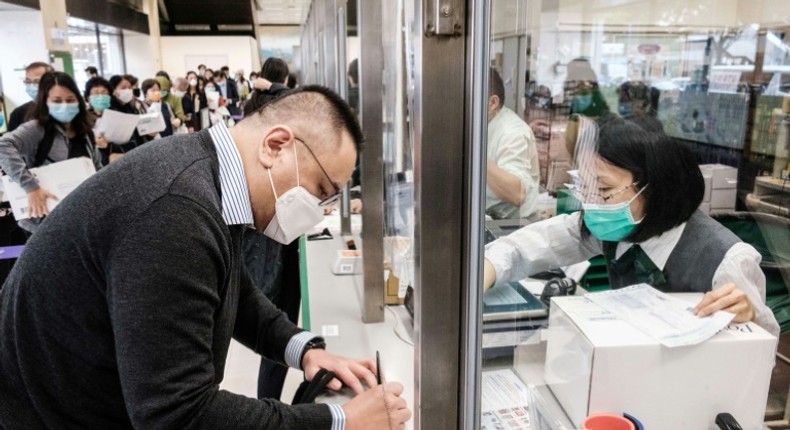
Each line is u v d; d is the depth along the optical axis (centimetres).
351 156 92
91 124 307
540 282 87
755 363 68
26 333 81
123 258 70
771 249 65
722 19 64
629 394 72
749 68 63
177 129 689
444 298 79
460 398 83
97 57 1060
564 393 81
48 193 263
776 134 62
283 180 88
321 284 216
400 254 181
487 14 69
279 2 1527
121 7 1028
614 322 75
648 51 71
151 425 70
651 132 72
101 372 82
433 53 71
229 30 1730
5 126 621
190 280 71
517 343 88
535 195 85
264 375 160
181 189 73
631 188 76
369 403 87
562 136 84
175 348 70
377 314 177
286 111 89
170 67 1394
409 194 166
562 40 80
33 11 642
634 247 78
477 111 71
